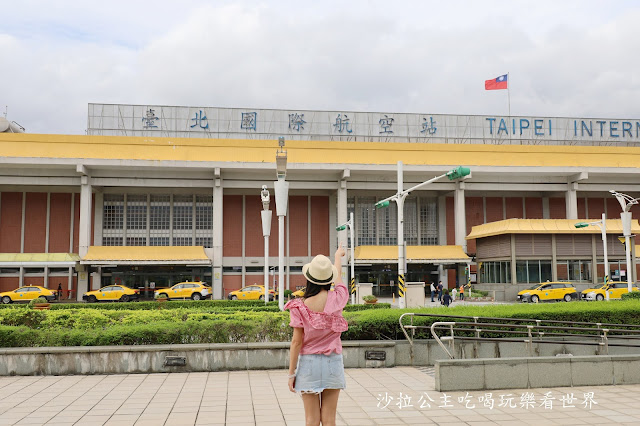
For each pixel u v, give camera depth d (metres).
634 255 45.75
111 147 46.44
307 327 5.04
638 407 8.67
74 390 10.06
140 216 49.97
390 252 50.25
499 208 54.75
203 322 13.16
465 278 50.88
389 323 13.46
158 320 15.09
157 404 8.88
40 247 48.44
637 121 58.91
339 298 5.25
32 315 14.88
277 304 28.94
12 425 7.61
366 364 12.61
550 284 41.50
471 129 56.84
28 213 48.72
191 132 53.03
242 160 47.69
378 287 51.28
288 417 8.02
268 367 12.24
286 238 51.84
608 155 52.34
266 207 27.88
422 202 54.00
